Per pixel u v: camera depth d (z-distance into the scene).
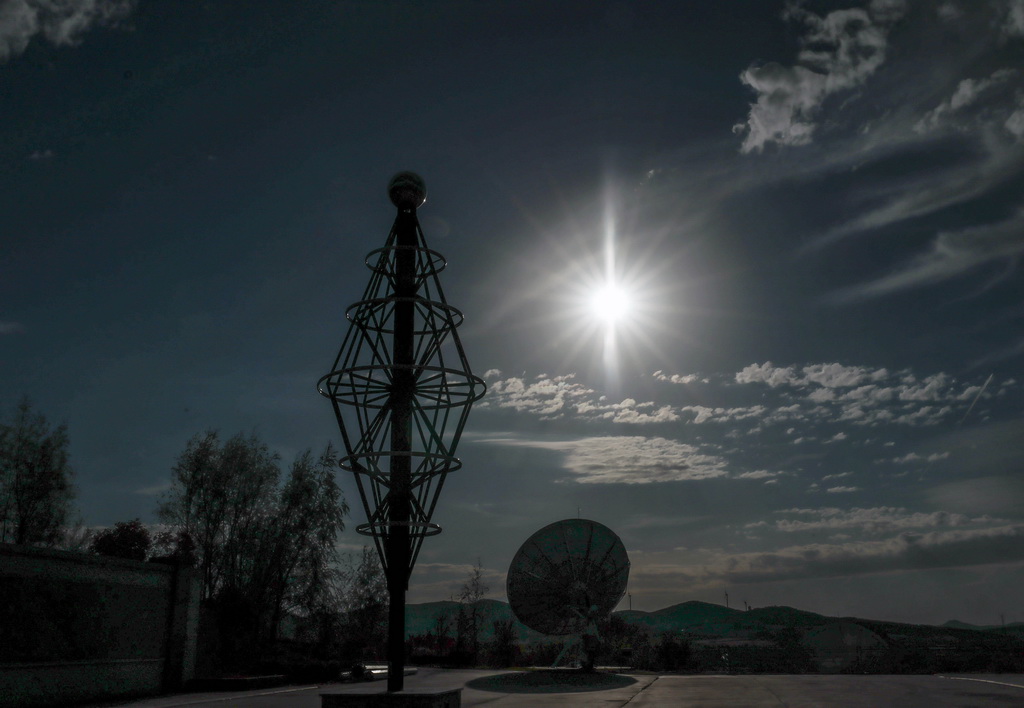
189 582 29.17
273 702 23.52
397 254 16.42
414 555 15.53
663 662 44.84
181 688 27.89
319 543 43.16
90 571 24.52
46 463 38.88
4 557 21.44
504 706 21.62
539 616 36.31
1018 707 18.94
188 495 41.91
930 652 44.62
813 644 53.50
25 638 21.73
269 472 43.69
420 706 13.67
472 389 16.25
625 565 36.75
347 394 16.09
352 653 43.56
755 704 21.12
